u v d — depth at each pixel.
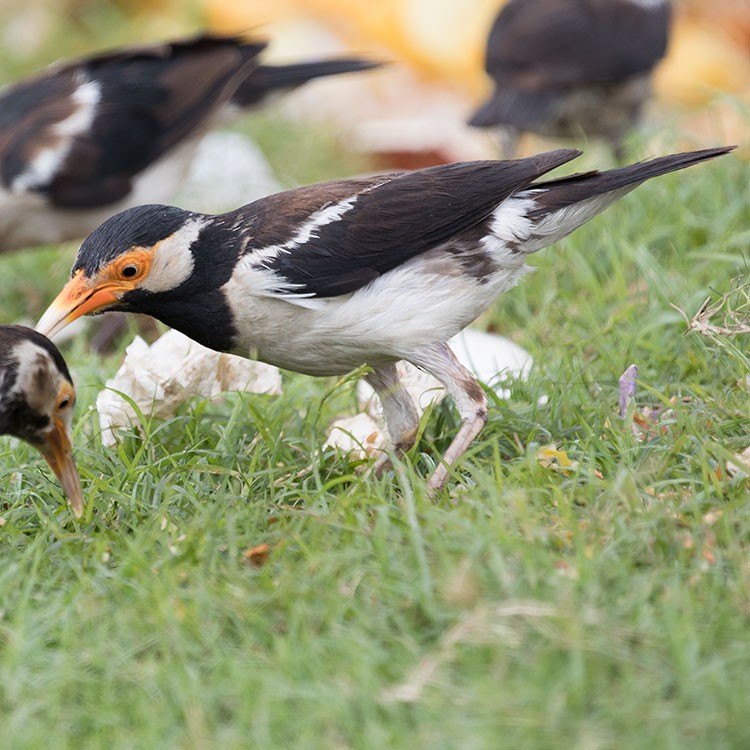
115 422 10.52
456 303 9.62
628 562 7.73
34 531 9.20
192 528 8.60
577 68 16.62
